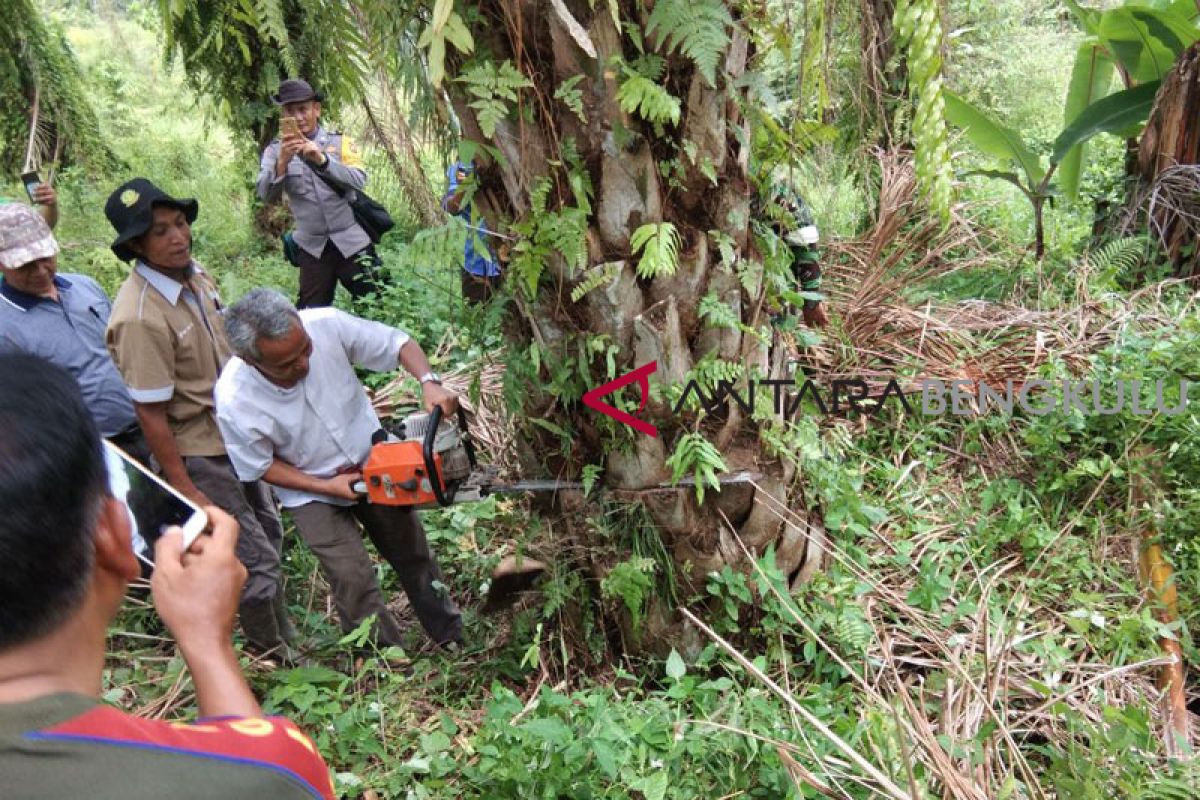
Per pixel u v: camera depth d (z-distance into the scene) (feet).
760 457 9.34
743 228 8.68
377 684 9.78
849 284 17.24
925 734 8.03
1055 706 8.50
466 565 12.29
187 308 10.25
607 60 7.56
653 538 9.23
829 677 9.51
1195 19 16.56
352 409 10.21
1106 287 15.89
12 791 2.77
